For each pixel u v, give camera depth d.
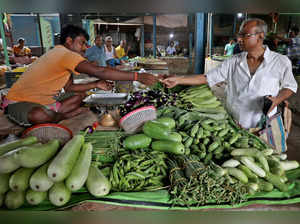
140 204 1.24
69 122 2.37
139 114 1.92
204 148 1.66
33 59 7.45
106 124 2.26
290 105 5.75
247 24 2.28
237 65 2.55
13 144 1.44
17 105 2.34
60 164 1.17
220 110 2.43
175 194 1.25
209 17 8.97
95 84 3.06
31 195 1.18
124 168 1.46
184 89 3.03
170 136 1.65
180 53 14.64
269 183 1.32
